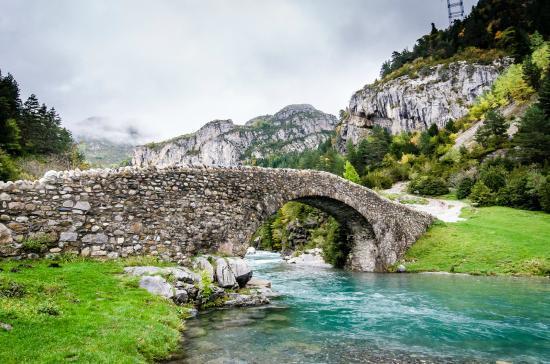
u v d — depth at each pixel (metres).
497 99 104.75
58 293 11.50
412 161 98.12
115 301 12.04
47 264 14.49
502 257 33.50
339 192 31.44
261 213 23.62
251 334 12.86
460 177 70.06
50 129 84.19
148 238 18.19
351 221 36.97
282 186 25.78
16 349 7.51
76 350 8.08
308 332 13.74
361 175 103.44
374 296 22.66
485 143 80.81
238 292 19.23
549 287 24.38
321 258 47.56
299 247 57.44
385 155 110.31
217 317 15.20
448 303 20.09
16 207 15.02
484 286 25.23
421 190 71.94
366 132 164.75
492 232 39.50
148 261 17.36
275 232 80.81
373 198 35.75
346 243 41.00
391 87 161.12
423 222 42.28
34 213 15.38
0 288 10.41
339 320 16.16
